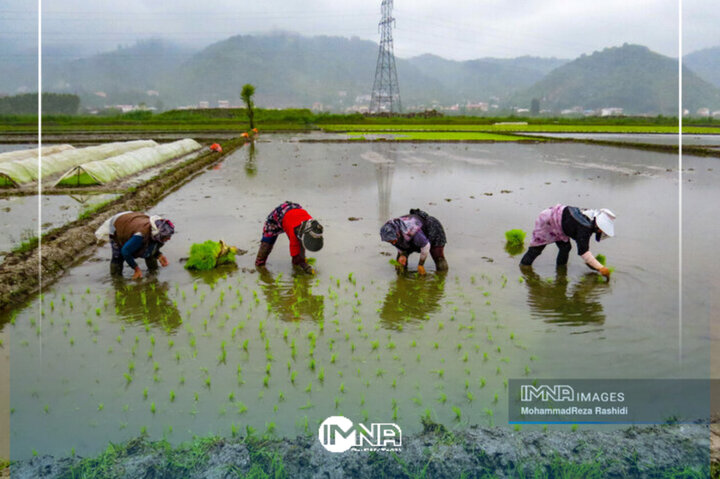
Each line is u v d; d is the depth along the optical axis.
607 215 6.83
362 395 4.19
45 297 6.56
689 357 4.82
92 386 4.37
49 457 3.38
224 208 12.14
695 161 22.70
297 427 3.74
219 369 4.65
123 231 7.10
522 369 4.64
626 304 6.19
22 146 30.33
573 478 3.09
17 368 4.69
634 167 20.59
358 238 9.41
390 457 3.33
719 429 3.64
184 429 3.73
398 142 34.56
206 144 31.33
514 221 10.81
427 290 6.73
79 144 31.69
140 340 5.28
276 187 15.34
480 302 6.30
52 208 11.95
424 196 13.85
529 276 7.27
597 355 4.90
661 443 3.44
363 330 5.50
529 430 3.64
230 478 3.12
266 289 6.84
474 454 3.36
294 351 4.99
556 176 17.94
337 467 3.24
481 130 51.09
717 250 8.50
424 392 4.25
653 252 8.38
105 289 6.85
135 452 3.41
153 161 20.72
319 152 27.11
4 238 9.07
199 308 6.16
